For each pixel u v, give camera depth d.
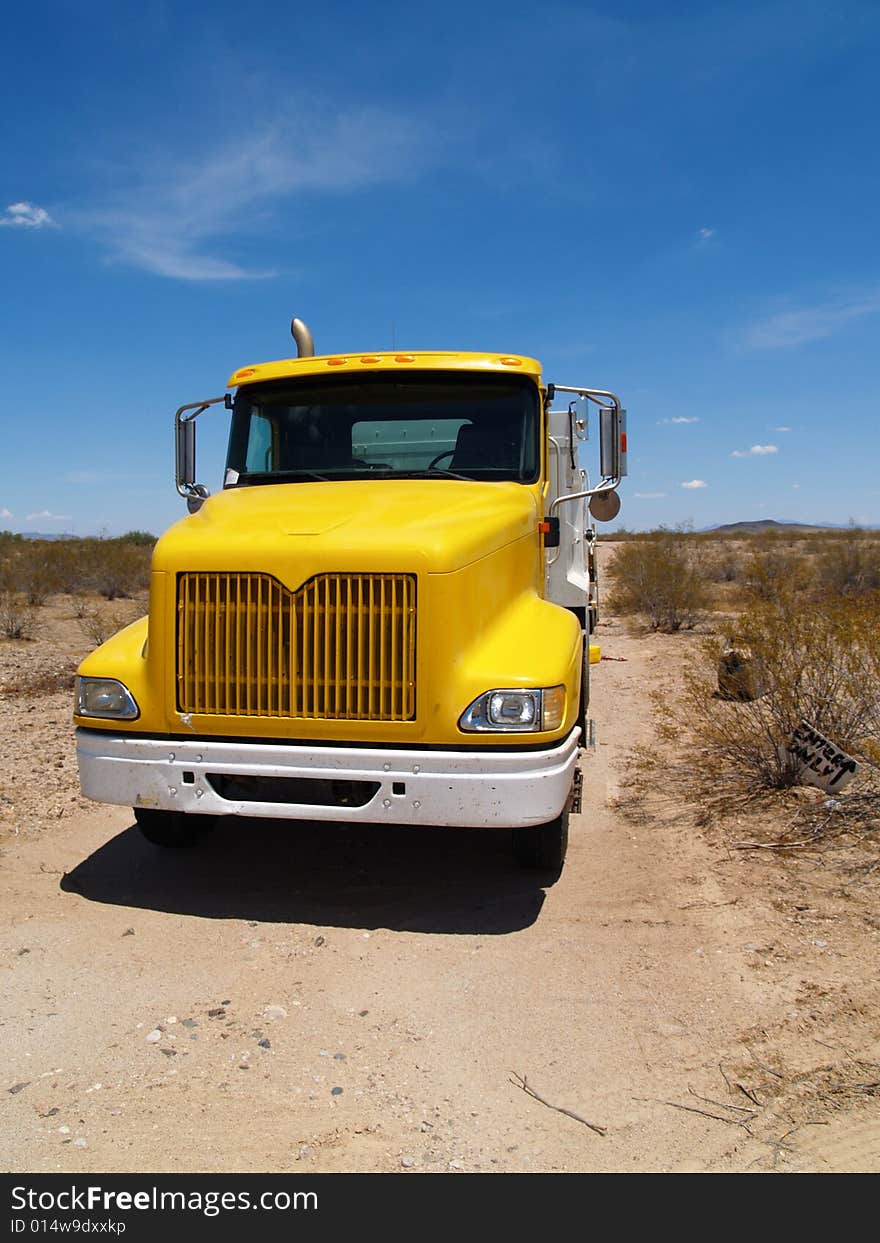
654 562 18.05
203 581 4.54
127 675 4.69
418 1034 3.66
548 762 4.36
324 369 6.18
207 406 6.61
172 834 5.54
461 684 4.38
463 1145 2.99
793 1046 3.54
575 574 8.59
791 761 6.65
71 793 6.79
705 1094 3.26
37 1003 3.87
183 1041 3.59
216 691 4.53
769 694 6.91
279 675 4.46
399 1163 2.90
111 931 4.57
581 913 4.82
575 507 8.55
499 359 6.05
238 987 4.03
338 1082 3.33
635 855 5.62
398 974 4.16
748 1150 2.96
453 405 6.09
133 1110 3.15
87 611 18.86
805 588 19.97
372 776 4.36
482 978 4.12
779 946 4.36
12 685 11.12
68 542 30.12
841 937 4.43
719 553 33.00
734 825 6.02
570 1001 3.91
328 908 4.90
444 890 5.15
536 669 4.45
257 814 4.54
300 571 4.41
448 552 4.38
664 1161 2.91
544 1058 3.49
